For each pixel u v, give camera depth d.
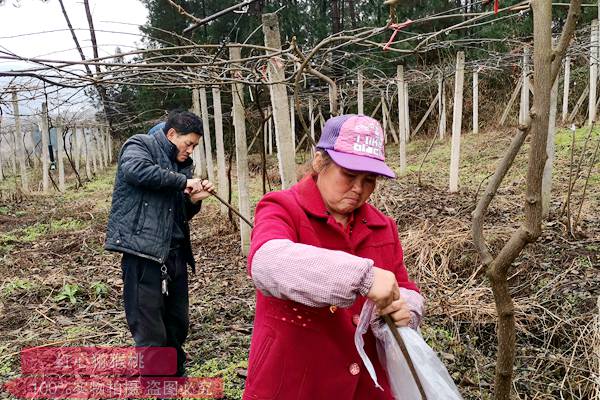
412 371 1.34
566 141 9.97
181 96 14.63
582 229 5.11
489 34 12.97
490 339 3.49
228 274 5.37
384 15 14.90
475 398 2.83
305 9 19.69
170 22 15.59
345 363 1.51
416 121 16.95
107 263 6.12
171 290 3.07
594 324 2.96
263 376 1.53
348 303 1.23
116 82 3.34
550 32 1.10
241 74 4.85
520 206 6.33
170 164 2.96
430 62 14.15
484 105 15.58
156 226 2.83
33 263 6.24
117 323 4.29
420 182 8.39
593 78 10.98
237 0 15.32
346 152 1.39
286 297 1.25
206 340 3.80
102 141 18.89
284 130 3.92
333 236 1.49
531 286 4.04
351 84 13.79
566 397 2.74
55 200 11.36
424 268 4.43
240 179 5.74
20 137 12.19
